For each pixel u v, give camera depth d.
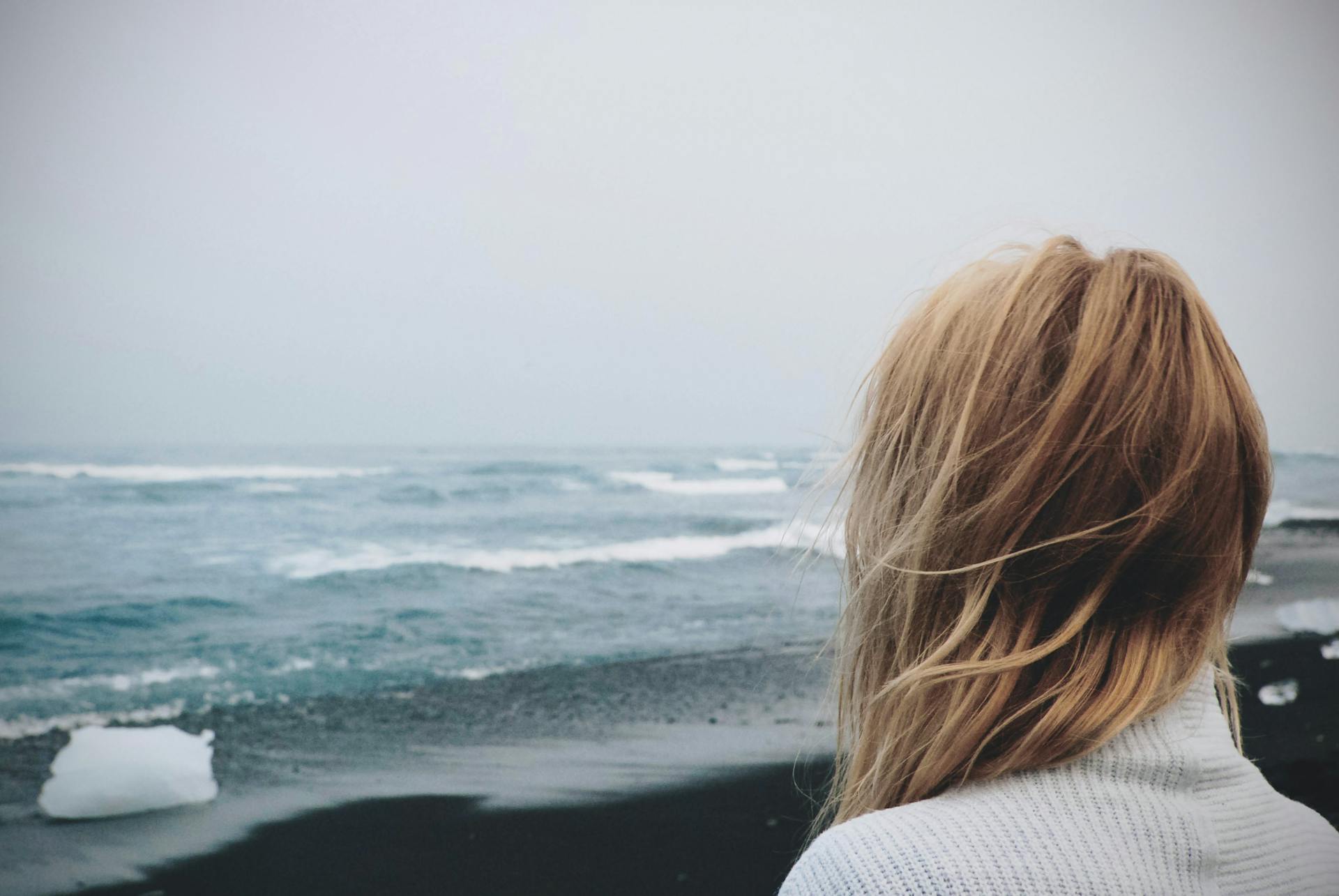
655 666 7.89
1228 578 0.59
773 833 4.70
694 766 5.57
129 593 9.73
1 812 4.71
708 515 17.12
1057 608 0.60
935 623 0.64
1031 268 0.66
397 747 5.84
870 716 0.70
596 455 25.47
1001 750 0.58
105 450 16.14
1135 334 0.60
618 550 13.55
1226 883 0.54
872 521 0.74
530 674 7.62
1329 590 9.46
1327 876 0.57
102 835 4.52
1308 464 18.61
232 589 10.17
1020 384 0.61
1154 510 0.56
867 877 0.53
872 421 0.75
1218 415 0.58
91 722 6.13
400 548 13.27
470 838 4.61
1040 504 0.58
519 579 11.62
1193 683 0.60
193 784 4.98
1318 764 5.26
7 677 7.12
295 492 16.56
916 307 0.75
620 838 4.62
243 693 6.91
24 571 10.47
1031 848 0.53
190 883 4.14
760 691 7.14
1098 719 0.55
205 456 18.78
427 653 8.27
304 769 5.44
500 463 21.31
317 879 4.19
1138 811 0.54
